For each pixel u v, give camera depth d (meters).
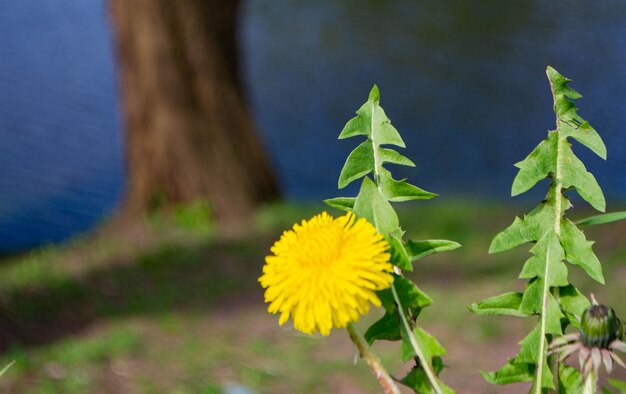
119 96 11.49
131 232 10.80
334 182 15.77
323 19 22.81
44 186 14.04
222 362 6.71
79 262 9.60
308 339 7.20
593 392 1.54
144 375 6.40
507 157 16.45
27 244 12.15
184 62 11.12
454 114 17.84
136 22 11.12
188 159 11.07
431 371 1.63
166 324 7.54
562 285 1.73
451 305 7.71
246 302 8.23
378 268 1.37
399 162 1.74
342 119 18.25
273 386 6.31
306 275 1.37
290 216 10.80
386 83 19.62
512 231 1.77
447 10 22.45
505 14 22.41
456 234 9.77
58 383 6.19
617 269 7.91
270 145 17.16
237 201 11.06
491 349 6.81
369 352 1.54
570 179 1.76
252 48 21.69
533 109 18.23
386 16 22.73
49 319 7.82
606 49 20.58
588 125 1.76
